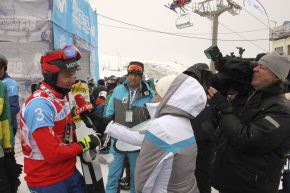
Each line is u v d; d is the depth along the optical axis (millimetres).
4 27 8078
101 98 8109
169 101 2150
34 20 8141
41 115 2189
